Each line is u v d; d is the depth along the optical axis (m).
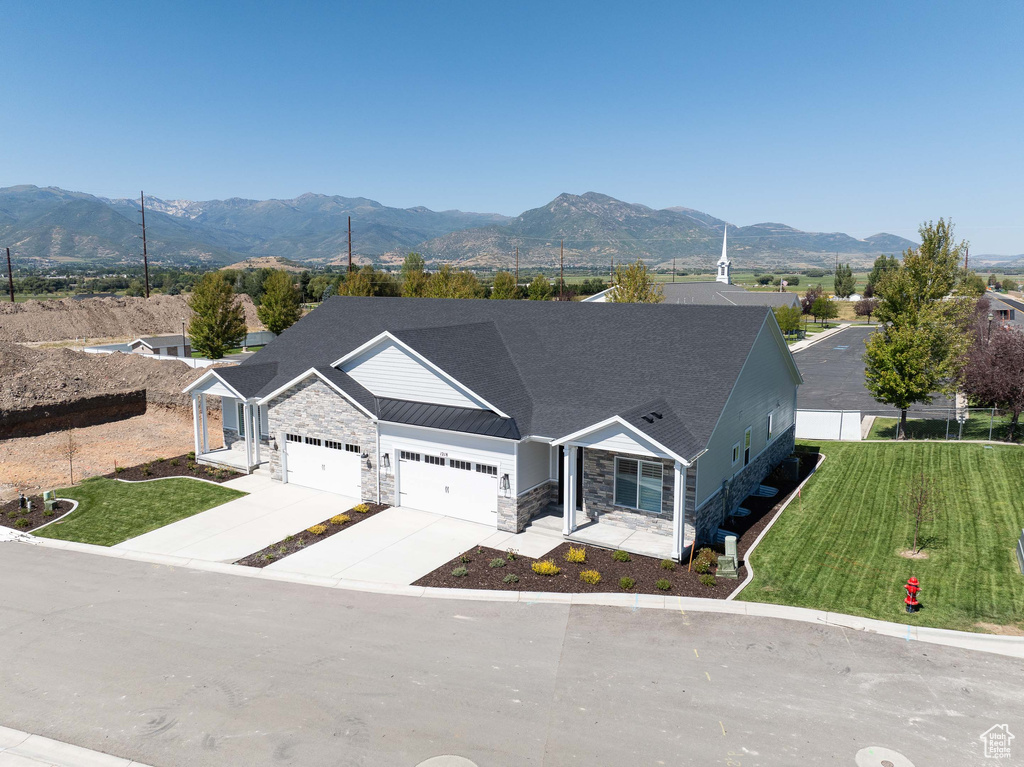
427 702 11.94
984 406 32.25
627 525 20.09
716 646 13.80
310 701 12.02
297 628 14.77
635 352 23.44
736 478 22.36
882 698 11.92
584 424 20.33
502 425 20.39
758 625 14.70
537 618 15.15
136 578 17.50
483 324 26.84
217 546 19.59
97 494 24.34
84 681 12.75
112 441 32.47
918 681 12.46
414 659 13.41
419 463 22.38
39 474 26.84
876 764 10.19
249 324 86.25
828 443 31.97
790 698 11.92
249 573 17.77
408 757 10.50
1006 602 15.65
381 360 23.67
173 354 61.75
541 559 18.41
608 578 17.09
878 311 31.39
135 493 24.44
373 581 17.19
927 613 15.16
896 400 30.88
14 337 69.38
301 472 25.38
